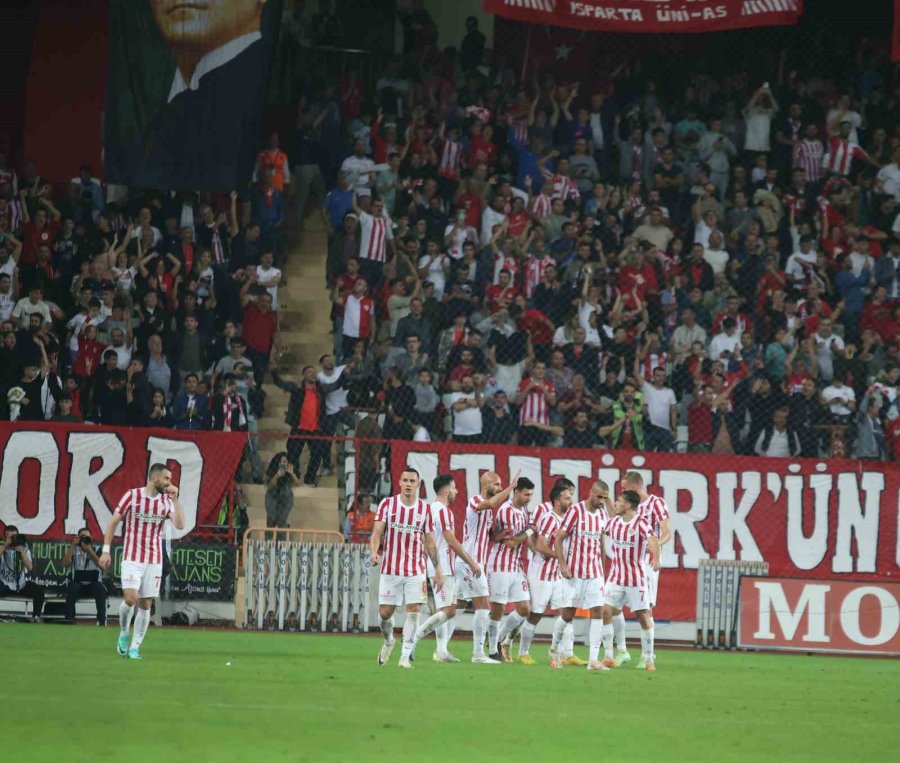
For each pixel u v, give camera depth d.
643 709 39.81
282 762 26.69
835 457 81.69
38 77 97.69
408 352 85.12
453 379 84.31
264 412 88.06
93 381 82.19
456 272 93.12
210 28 80.69
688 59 109.81
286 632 74.31
